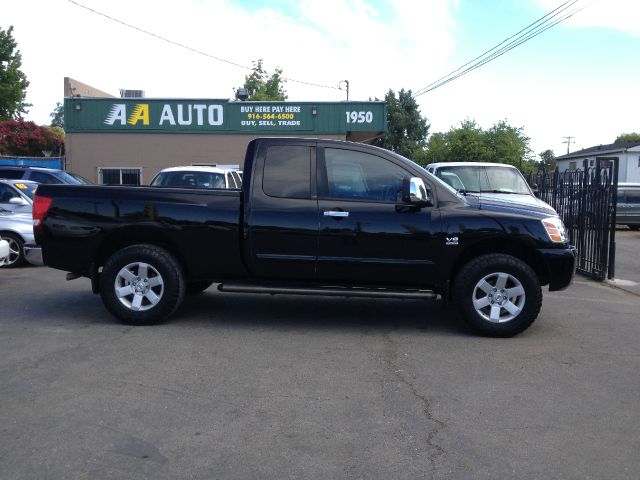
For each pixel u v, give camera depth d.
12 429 3.88
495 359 5.47
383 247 6.20
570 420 4.14
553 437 3.87
